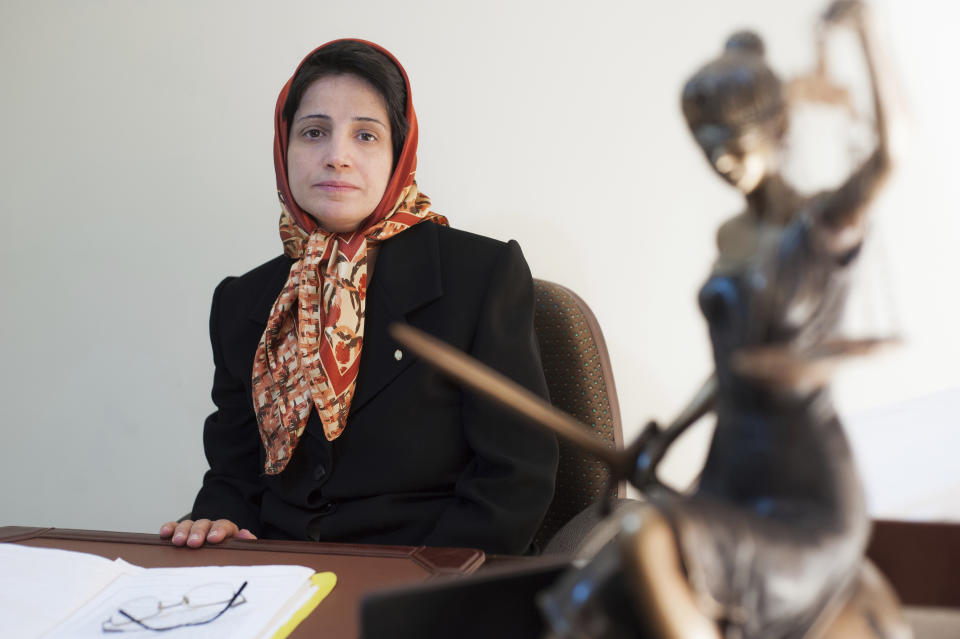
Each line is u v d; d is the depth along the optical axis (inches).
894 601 14.9
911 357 44.2
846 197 13.6
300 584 32.1
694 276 63.2
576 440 16.5
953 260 45.8
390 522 49.6
